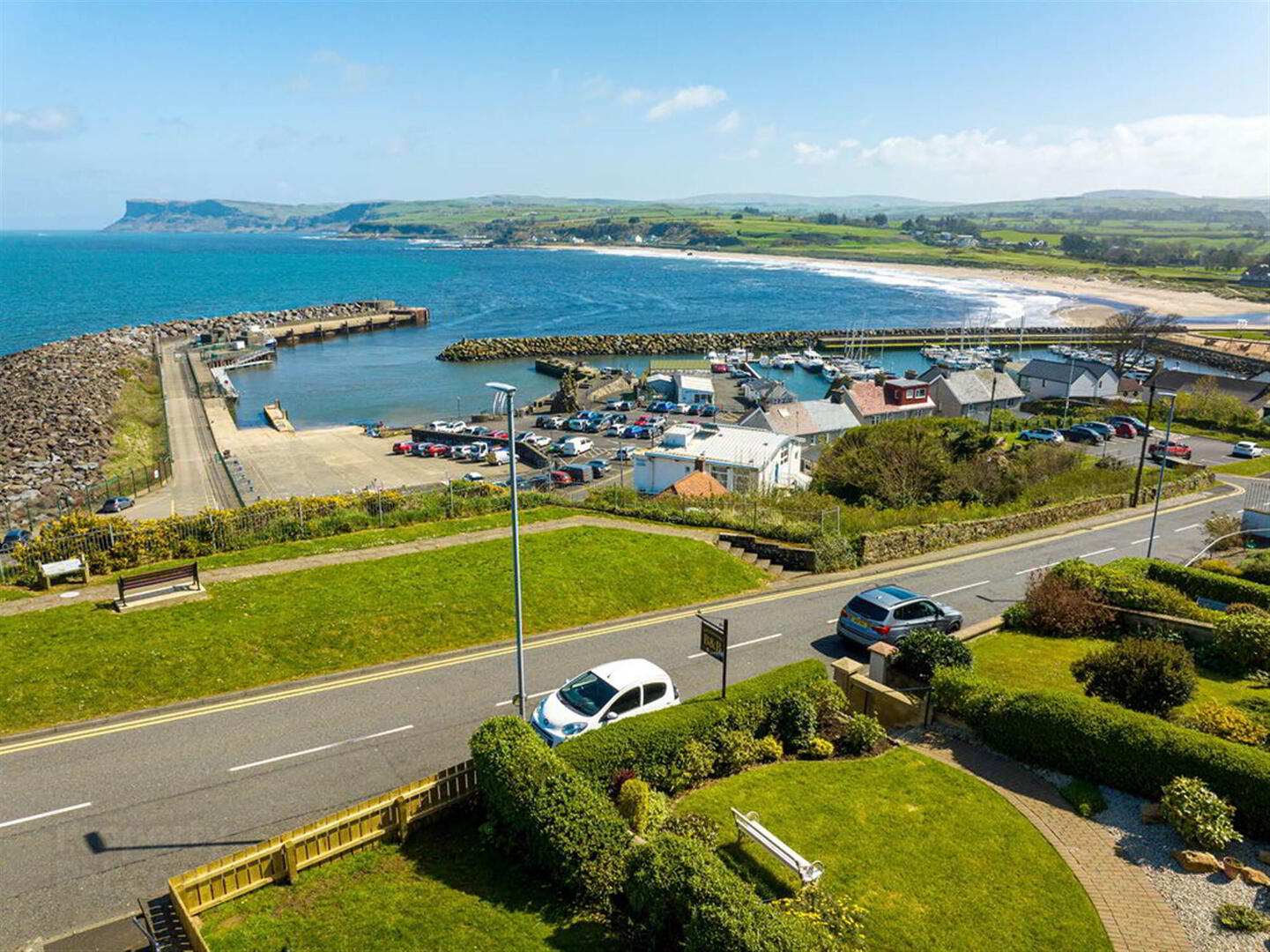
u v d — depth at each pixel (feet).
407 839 50.14
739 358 448.24
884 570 112.06
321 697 69.56
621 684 60.75
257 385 388.16
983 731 61.82
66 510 191.62
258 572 91.20
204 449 262.26
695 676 76.23
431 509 119.14
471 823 51.96
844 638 84.89
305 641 76.38
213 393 343.26
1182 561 118.11
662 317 626.64
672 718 56.49
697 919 36.45
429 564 95.61
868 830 49.96
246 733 63.57
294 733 63.93
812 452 253.65
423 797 50.88
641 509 125.18
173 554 97.25
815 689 63.36
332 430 296.71
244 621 78.02
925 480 155.22
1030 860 47.29
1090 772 55.57
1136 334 482.69
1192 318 621.72
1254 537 127.13
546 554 101.19
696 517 121.49
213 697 68.18
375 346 502.79
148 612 78.89
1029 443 226.38
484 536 108.78
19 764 58.39
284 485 220.84
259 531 105.19
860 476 155.43
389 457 257.34
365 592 86.38
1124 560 100.78
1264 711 64.44
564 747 51.93
